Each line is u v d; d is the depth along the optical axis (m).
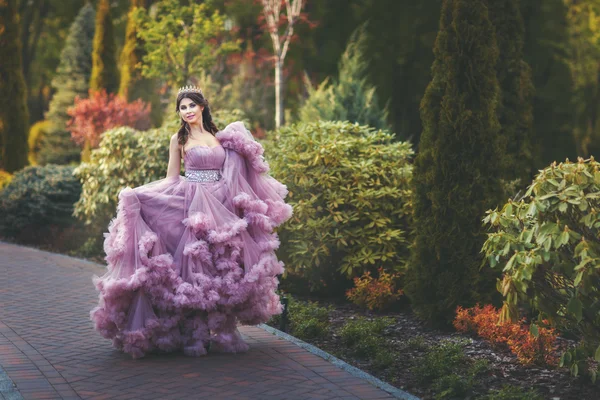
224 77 23.12
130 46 22.05
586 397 5.39
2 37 19.53
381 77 19.53
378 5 20.25
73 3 36.09
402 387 5.57
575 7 25.44
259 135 19.48
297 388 5.19
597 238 5.43
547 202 5.31
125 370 5.54
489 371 5.98
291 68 22.39
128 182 11.90
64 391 5.02
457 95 7.52
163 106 23.31
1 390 5.01
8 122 19.48
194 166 6.26
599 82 24.25
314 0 21.84
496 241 5.56
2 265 10.70
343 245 8.95
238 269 6.00
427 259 7.65
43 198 13.89
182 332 6.06
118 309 5.87
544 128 16.20
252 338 6.62
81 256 12.38
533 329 5.56
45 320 7.19
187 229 6.02
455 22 7.54
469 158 7.46
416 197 7.75
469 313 7.35
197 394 5.00
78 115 21.95
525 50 15.95
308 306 8.09
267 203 6.37
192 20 20.56
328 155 9.12
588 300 5.38
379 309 8.39
